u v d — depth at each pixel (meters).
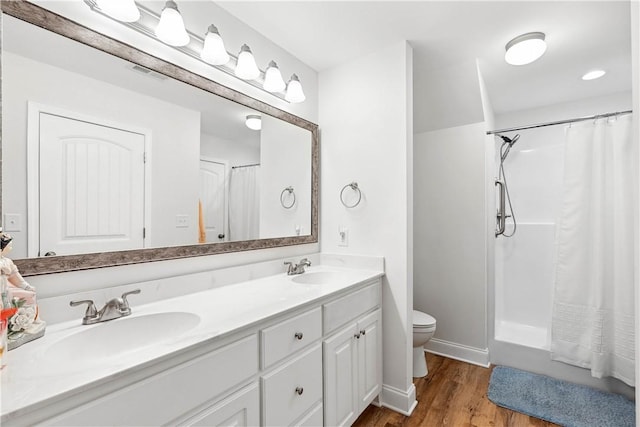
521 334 2.68
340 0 1.54
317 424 1.36
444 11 1.63
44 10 1.01
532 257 2.95
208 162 1.54
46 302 0.99
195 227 1.47
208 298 1.33
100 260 1.13
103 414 0.69
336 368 1.49
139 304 1.23
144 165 1.28
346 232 2.13
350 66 2.13
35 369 0.72
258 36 1.81
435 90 2.45
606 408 1.81
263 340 1.10
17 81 0.96
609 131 2.05
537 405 1.86
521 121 3.15
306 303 1.28
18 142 0.96
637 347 0.71
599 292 2.01
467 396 2.00
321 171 2.27
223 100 1.61
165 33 1.20
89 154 1.12
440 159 2.70
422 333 2.14
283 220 1.97
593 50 2.02
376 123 2.01
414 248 2.83
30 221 0.98
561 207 2.19
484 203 2.47
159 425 0.80
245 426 1.03
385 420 1.77
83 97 1.10
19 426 0.59
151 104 1.30
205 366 0.91
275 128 1.92
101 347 1.00
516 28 1.78
